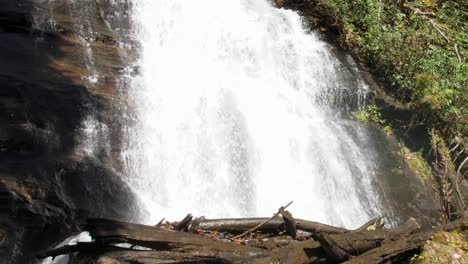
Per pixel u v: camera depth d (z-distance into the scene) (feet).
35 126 22.94
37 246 19.34
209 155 27.68
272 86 34.17
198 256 19.04
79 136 23.97
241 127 29.78
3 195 19.40
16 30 28.02
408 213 30.66
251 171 28.58
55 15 29.84
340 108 36.63
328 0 41.09
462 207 30.91
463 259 20.35
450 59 39.27
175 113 28.04
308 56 37.27
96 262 17.63
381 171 32.73
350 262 19.04
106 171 23.30
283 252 19.34
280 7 41.34
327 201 29.60
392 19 43.37
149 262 18.35
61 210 20.54
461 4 47.50
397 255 20.15
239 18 36.73
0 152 21.34
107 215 21.86
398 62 39.22
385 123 37.01
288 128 31.71
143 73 29.32
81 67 27.58
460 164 35.50
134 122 26.27
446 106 36.86
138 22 32.60
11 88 23.86
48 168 21.50
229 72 33.17
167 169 25.95
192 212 25.07
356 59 39.88
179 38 33.78
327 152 31.86
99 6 31.68
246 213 26.78
